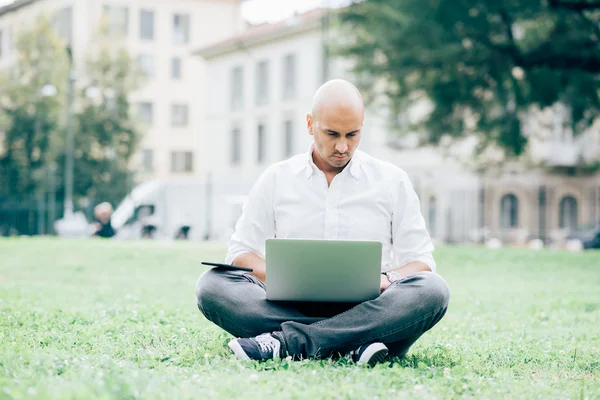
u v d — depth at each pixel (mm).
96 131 42094
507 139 20688
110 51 42719
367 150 35969
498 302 9023
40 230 41469
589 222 35094
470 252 18062
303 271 4312
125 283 10945
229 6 57781
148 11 55781
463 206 34438
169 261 15094
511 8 18734
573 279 12789
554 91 19234
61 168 41625
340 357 4266
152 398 3154
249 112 44281
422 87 20016
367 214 4793
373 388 3641
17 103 41250
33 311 6594
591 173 35688
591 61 18891
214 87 47219
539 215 34938
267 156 43031
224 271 4652
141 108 55875
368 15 19938
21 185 42156
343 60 21297
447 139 22266
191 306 7590
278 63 42031
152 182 42844
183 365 4254
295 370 4020
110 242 20141
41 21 41469
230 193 44188
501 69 19062
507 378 4180
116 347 4730
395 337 4324
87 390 3168
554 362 4883
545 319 7582
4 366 3904
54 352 4414
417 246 4777
